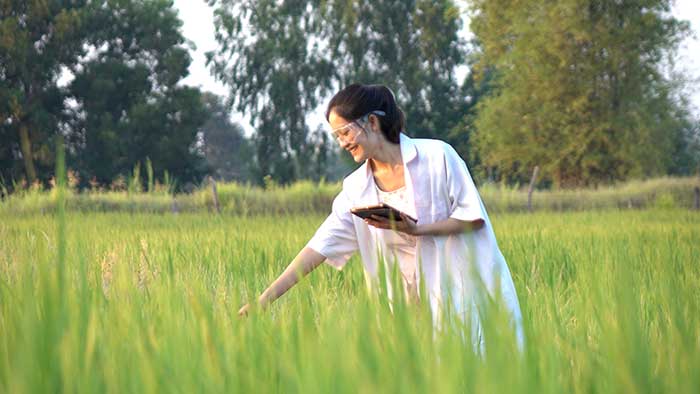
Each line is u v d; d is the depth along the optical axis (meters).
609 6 38.00
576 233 11.27
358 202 3.46
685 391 1.12
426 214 3.32
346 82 57.16
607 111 38.94
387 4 56.50
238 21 57.25
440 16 56.53
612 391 1.11
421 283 1.50
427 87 58.59
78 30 55.25
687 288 1.43
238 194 26.69
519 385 1.04
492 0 41.12
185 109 59.31
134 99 59.03
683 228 12.02
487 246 3.17
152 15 59.12
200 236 9.80
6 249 3.74
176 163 58.91
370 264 3.44
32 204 21.05
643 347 1.10
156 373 1.14
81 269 1.21
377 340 1.22
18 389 0.98
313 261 3.51
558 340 1.72
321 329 1.44
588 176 39.97
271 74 57.34
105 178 57.19
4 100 50.78
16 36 52.03
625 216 19.80
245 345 1.41
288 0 56.91
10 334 1.12
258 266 5.95
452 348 1.22
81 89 57.06
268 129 57.94
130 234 10.08
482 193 28.58
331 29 56.78
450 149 3.37
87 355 1.12
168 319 1.56
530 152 40.69
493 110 41.91
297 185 27.92
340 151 59.03
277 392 1.19
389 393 1.01
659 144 39.66
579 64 38.69
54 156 52.53
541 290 4.12
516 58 39.75
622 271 1.14
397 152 3.39
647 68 38.34
